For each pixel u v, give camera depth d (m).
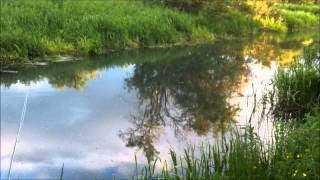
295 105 8.82
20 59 13.04
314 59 10.91
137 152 7.22
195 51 16.91
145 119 8.98
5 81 11.41
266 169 5.25
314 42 20.19
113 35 15.96
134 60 14.86
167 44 17.62
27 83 11.31
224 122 8.67
